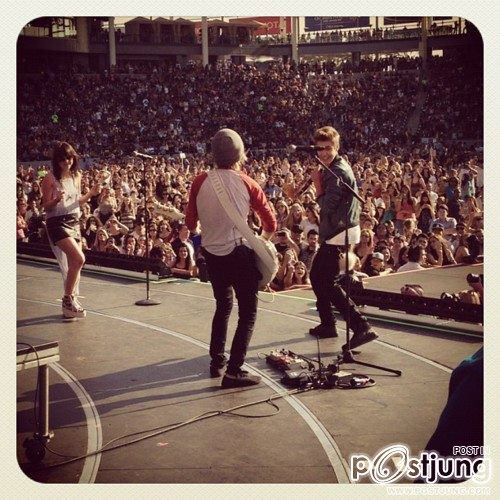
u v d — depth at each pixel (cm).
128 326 621
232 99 3981
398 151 3462
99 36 4050
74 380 484
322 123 4009
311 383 470
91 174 2080
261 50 4525
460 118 3903
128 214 1253
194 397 452
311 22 5312
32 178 2038
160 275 838
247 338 470
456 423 298
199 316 654
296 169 1911
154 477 346
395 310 645
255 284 470
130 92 3784
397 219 1226
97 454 372
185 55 4338
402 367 504
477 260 957
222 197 458
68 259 640
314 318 640
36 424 392
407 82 4091
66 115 3562
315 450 375
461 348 545
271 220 471
